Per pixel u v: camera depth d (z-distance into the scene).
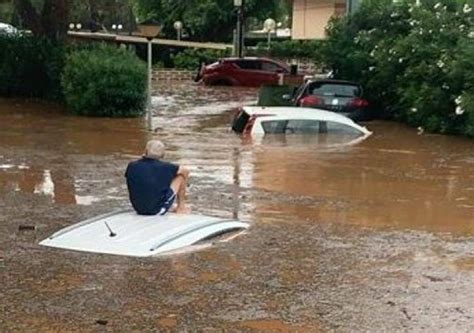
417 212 10.09
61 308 6.09
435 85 19.16
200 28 46.00
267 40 45.81
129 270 7.05
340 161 14.10
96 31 35.50
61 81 22.80
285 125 17.23
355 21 24.11
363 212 10.00
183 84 36.38
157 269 7.10
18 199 10.27
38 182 11.52
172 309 6.11
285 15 49.91
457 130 18.28
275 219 9.41
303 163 13.77
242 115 18.19
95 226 8.36
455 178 12.66
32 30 26.08
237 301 6.33
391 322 5.93
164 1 45.66
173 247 7.78
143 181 8.64
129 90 21.23
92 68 21.25
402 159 14.56
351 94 20.70
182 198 9.07
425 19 20.88
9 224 8.80
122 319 5.87
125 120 20.66
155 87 33.91
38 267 7.12
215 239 8.27
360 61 22.75
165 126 19.30
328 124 17.28
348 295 6.54
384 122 20.91
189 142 16.16
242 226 8.87
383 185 11.96
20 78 25.75
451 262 7.63
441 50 19.69
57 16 25.94
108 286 6.62
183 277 6.90
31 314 5.95
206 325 5.79
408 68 20.20
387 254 7.88
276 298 6.43
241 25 40.03
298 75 33.84
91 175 12.10
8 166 12.95
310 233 8.71
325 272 7.18
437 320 6.00
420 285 6.86
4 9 34.84
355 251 7.96
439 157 14.85
